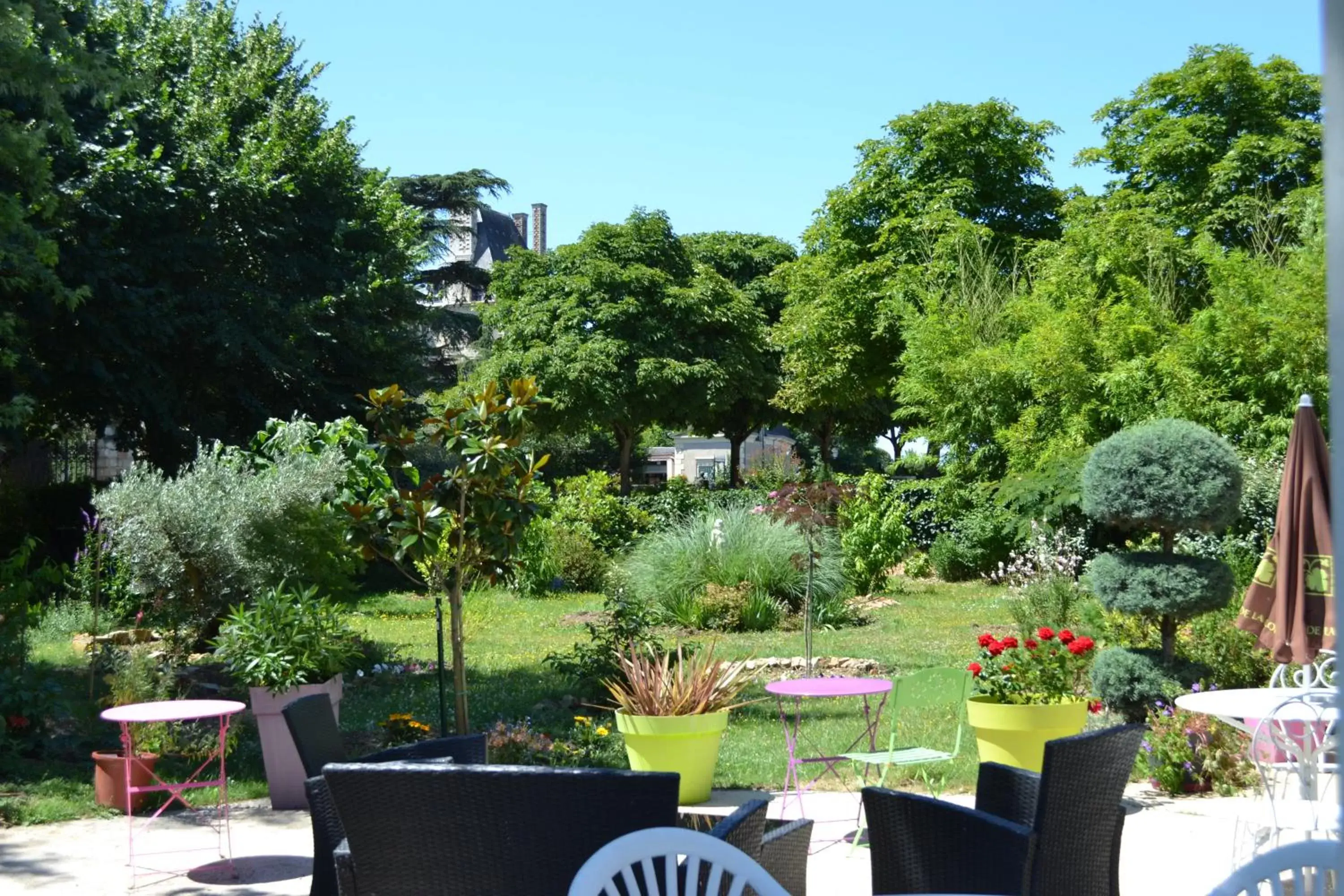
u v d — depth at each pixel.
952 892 3.77
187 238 19.75
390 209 24.38
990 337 20.83
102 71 10.48
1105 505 8.12
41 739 8.24
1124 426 17.16
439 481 7.60
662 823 3.05
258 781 7.89
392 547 7.71
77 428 22.31
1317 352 15.34
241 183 20.41
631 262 33.19
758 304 38.25
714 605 15.29
